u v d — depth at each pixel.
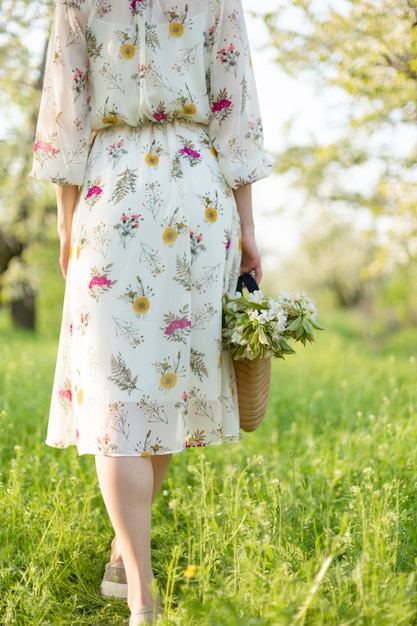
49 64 2.36
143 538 2.08
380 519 2.15
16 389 4.68
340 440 3.60
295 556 2.20
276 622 1.66
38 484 2.93
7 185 10.76
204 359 2.25
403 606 1.79
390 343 15.02
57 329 16.64
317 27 4.44
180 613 1.96
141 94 2.24
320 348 8.46
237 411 2.40
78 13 2.26
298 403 4.87
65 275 2.47
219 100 2.35
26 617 2.09
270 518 2.31
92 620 2.20
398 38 4.09
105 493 2.11
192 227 2.22
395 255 7.29
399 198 6.47
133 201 2.18
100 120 2.30
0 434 3.38
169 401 2.15
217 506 2.56
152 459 2.38
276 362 7.46
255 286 2.42
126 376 2.12
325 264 20.09
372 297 17.16
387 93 4.55
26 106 7.50
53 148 2.32
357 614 1.78
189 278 2.19
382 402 4.50
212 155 2.35
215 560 2.26
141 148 2.25
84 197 2.28
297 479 3.13
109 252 2.16
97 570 2.48
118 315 2.14
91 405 2.14
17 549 2.43
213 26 2.32
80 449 2.16
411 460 2.99
